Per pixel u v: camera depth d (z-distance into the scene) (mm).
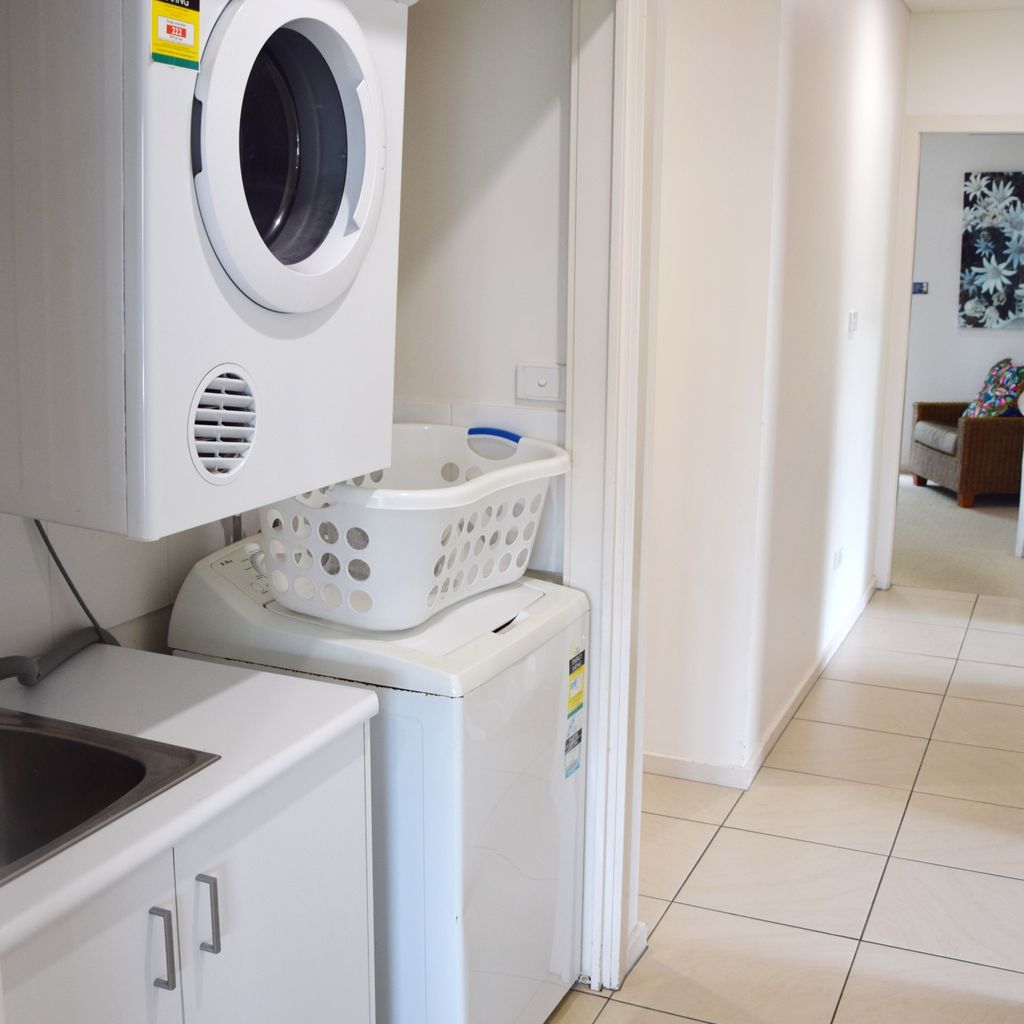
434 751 1791
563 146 2197
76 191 1282
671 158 3043
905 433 8688
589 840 2338
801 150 3213
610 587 2217
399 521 1762
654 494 3242
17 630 1740
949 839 3012
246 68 1320
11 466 1415
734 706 3285
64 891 1141
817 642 4168
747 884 2799
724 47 2939
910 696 3998
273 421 1479
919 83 4965
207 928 1371
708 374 3119
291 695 1650
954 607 5090
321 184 1556
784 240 3123
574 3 2066
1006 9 4809
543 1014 2236
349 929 1677
